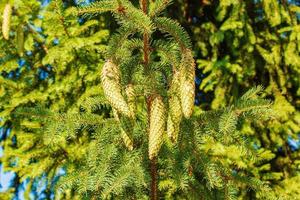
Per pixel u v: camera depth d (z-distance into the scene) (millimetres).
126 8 2160
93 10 2182
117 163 2484
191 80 2160
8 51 4891
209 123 2479
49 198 5191
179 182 2430
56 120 2494
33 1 4727
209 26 6137
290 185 5297
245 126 5285
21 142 4773
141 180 2389
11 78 5070
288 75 5871
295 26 5645
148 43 2402
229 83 5797
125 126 2293
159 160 2609
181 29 2268
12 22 4652
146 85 2375
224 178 2664
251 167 4801
